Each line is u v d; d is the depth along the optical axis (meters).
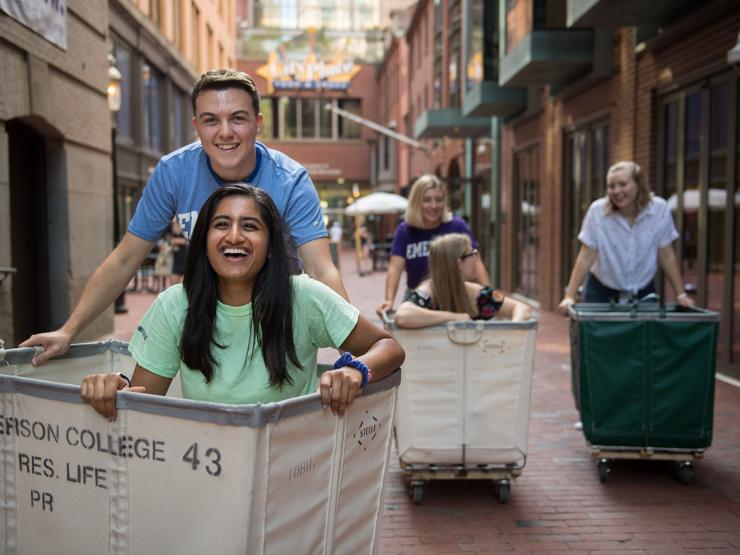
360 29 61.53
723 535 3.99
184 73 23.36
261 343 2.16
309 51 51.16
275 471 1.86
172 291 2.24
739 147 7.56
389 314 4.94
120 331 11.44
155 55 19.88
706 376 4.70
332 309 2.21
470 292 4.64
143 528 1.94
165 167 2.80
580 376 4.82
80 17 8.80
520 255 17.05
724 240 7.86
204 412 1.82
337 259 25.17
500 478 4.49
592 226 5.40
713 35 7.77
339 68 50.22
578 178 12.93
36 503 2.08
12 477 2.12
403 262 5.54
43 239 8.62
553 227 13.99
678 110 8.92
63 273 8.66
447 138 23.05
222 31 31.58
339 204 53.97
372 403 2.21
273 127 50.84
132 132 18.59
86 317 2.77
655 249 5.37
